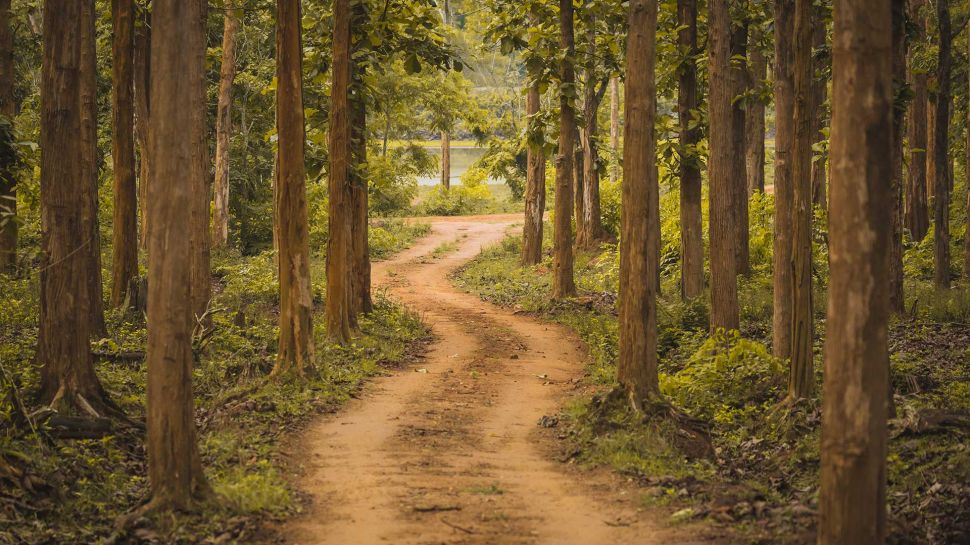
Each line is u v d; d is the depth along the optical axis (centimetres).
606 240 3825
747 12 2267
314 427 1282
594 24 2581
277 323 2198
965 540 855
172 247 886
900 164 2112
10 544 826
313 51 2155
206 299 1930
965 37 3453
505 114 5706
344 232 1936
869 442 667
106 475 1048
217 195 3547
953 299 2294
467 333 2250
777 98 1648
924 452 1090
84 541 854
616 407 1291
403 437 1239
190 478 902
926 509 935
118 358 1631
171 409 892
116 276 2033
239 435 1185
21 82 3131
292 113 1570
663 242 2969
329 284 1934
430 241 4684
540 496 979
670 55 2109
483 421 1358
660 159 2191
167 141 877
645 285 1304
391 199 5856
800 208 1357
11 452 983
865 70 666
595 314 2486
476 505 941
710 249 1817
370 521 887
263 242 4038
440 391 1573
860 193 667
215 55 3647
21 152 1873
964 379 1577
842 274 671
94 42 1711
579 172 3853
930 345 1894
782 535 816
